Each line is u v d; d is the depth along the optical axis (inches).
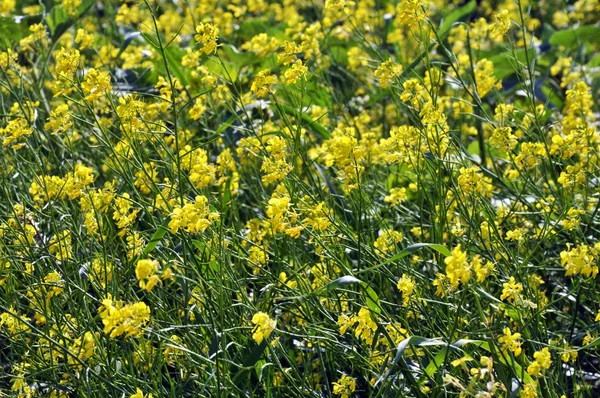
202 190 238.8
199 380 188.1
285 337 209.5
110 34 409.1
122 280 213.2
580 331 208.2
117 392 189.5
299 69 213.0
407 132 209.2
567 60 338.3
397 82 229.0
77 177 197.0
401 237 209.9
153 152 273.4
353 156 193.5
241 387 192.5
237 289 190.9
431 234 217.0
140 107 199.0
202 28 211.2
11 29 356.5
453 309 190.7
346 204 249.1
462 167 219.8
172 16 440.8
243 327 173.0
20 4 441.1
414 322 205.0
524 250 224.2
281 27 411.8
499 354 161.6
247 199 280.4
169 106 239.9
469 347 179.3
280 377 193.2
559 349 164.1
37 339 212.1
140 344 192.5
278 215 175.5
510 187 255.1
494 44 418.3
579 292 183.2
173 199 197.2
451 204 221.0
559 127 284.7
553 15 524.7
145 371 197.9
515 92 356.8
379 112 355.3
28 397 190.4
